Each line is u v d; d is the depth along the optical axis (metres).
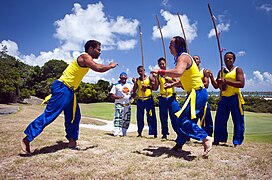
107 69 4.67
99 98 40.22
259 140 9.59
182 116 4.44
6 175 3.49
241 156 4.67
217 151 5.02
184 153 4.76
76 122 5.06
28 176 3.47
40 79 46.28
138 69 7.77
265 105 26.52
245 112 25.23
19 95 34.62
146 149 5.05
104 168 3.81
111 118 20.58
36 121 4.48
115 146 5.28
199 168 3.84
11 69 23.11
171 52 4.71
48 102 4.68
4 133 6.42
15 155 4.43
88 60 4.65
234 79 5.82
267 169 3.82
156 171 3.66
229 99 6.01
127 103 7.80
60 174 3.54
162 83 7.08
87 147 5.13
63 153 4.59
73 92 4.85
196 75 4.44
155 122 7.78
